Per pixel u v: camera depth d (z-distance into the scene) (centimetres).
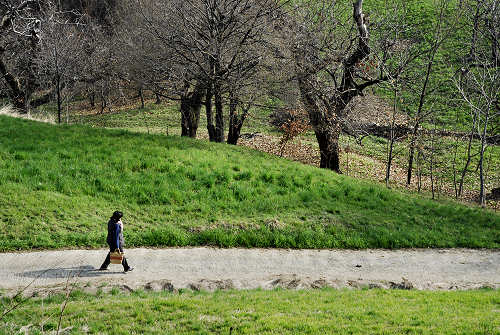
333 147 3045
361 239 1833
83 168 1970
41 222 1599
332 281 1398
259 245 1723
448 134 4281
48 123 2578
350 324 984
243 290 1284
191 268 1465
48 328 935
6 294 1119
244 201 1975
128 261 1472
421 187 3447
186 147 2402
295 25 2870
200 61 2681
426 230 1989
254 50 2702
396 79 3064
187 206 1866
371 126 4409
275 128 4641
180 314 1034
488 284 1473
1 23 3769
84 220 1661
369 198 2212
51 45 3741
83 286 1214
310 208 2022
